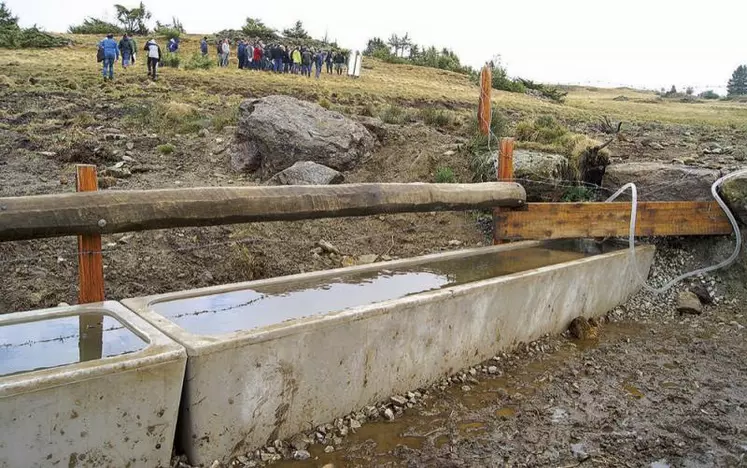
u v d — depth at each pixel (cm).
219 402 326
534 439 381
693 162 928
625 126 1542
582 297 584
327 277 484
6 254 524
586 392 449
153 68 1802
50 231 354
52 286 503
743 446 384
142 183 745
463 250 608
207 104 1288
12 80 1416
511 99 2391
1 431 262
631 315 632
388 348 407
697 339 569
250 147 845
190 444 322
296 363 355
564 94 3100
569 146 829
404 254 670
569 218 644
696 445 383
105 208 371
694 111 2620
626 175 785
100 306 372
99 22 4278
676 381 477
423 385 439
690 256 711
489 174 779
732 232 693
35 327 346
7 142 833
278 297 443
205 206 408
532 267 567
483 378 465
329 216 479
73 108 1122
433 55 4184
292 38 4303
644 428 401
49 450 276
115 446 295
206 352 315
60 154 806
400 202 521
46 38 2878
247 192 430
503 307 494
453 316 450
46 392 270
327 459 347
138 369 294
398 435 377
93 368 282
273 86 1848
